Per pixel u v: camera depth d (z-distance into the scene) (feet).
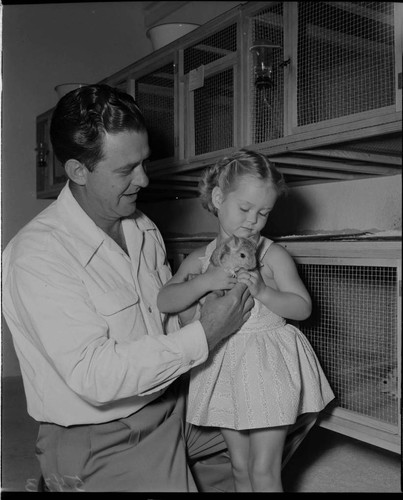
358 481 5.06
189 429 4.44
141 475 3.66
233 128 6.40
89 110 3.83
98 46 11.64
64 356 3.54
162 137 7.99
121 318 3.90
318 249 5.20
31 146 11.09
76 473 3.70
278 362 4.00
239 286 3.90
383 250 4.66
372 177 7.11
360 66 5.11
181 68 7.39
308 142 5.34
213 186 4.43
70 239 3.98
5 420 6.79
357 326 5.12
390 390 4.81
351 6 5.15
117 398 3.53
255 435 3.97
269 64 5.78
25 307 3.67
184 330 3.67
